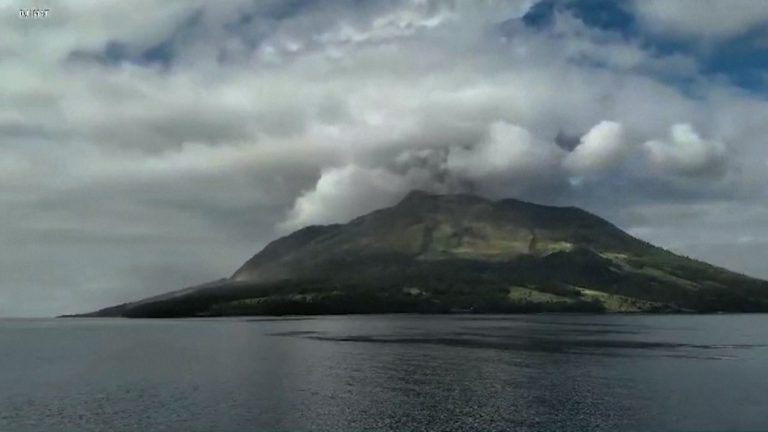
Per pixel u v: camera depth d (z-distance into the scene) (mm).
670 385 93562
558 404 79062
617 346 161500
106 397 87688
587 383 95750
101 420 72750
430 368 115750
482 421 70250
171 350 165625
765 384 94625
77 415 75562
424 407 77875
